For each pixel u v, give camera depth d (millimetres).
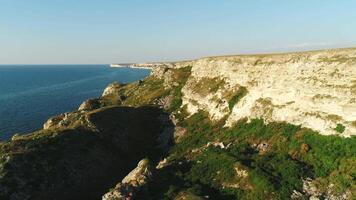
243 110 82750
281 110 71812
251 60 90625
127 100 130375
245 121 79562
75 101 195875
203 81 108250
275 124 71188
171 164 68500
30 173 67875
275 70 79375
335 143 57656
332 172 53594
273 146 65875
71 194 69312
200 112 97625
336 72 63812
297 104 69125
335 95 61750
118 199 57562
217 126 87062
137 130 95062
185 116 100625
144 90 131750
